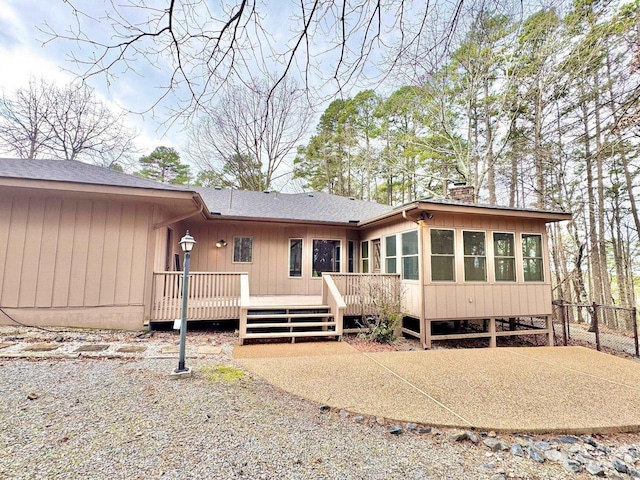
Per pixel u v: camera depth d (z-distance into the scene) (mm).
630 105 5285
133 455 2195
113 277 6117
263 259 9969
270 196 12133
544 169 13148
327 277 7258
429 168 17547
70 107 15328
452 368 4609
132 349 4945
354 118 17344
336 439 2598
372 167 18766
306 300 8094
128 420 2688
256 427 2709
